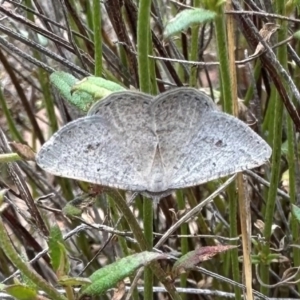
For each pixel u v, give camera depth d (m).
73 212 0.09
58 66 0.19
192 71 0.14
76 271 0.18
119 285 0.10
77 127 0.07
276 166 0.13
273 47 0.12
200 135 0.08
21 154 0.09
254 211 0.16
